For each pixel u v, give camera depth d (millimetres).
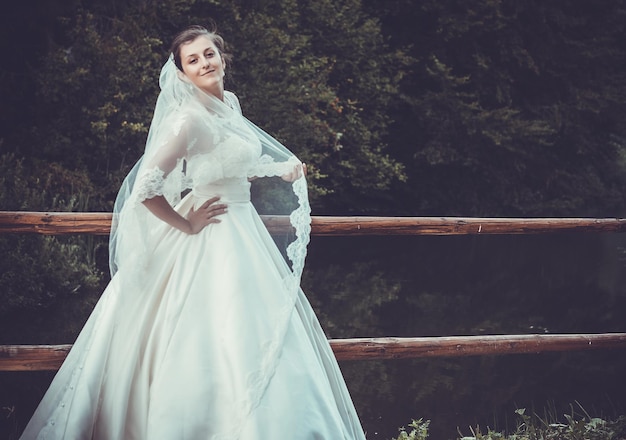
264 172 3375
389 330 9469
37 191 11867
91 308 9945
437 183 20094
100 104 13281
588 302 11172
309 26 17656
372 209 19203
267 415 2949
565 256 14492
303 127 15492
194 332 3062
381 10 19984
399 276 12633
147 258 3156
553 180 20750
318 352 3355
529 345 4082
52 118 13422
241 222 3281
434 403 6750
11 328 9016
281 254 3523
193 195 3318
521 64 20219
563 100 21156
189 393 2971
